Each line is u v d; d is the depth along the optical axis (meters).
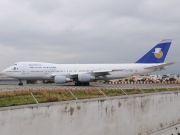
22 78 54.25
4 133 15.12
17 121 15.82
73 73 52.81
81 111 19.80
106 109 21.77
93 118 20.69
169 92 29.64
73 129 19.20
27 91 26.25
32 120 16.62
